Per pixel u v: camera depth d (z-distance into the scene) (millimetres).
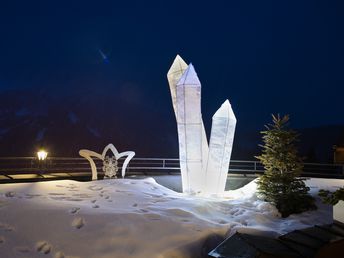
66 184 11617
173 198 10914
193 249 7473
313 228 7277
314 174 20906
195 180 13312
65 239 7559
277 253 5938
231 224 8828
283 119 11383
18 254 7176
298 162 11078
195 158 13258
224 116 13555
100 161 25156
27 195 9805
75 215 8320
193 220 8758
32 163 18172
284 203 10383
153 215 8633
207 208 10023
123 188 11586
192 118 13078
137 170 20375
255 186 13320
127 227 7934
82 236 7637
